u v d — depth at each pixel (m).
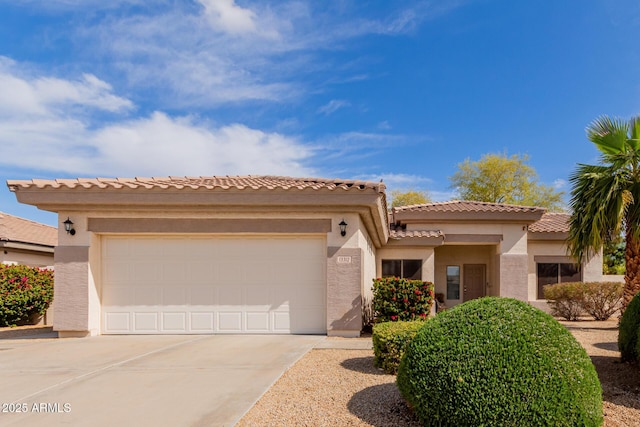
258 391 6.37
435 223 19.31
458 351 4.76
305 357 8.66
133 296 11.55
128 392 6.36
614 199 11.85
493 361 4.59
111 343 10.19
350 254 11.16
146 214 11.35
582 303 16.16
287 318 11.43
